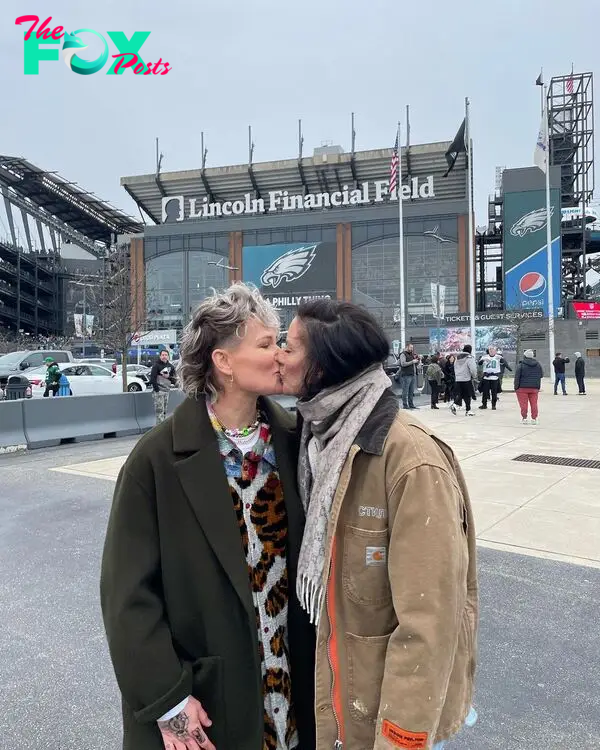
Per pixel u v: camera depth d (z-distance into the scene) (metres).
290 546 1.50
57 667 2.92
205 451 1.42
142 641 1.34
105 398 11.13
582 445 9.41
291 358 1.41
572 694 2.65
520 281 54.22
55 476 7.36
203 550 1.41
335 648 1.34
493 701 2.61
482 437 10.34
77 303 72.19
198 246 62.75
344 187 66.38
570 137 60.50
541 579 3.97
